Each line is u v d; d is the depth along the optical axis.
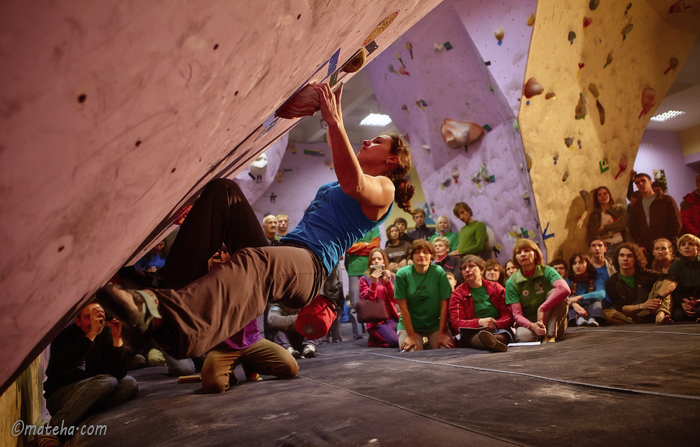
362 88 7.37
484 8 4.41
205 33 0.42
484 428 1.23
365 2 0.88
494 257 5.58
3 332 0.48
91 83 0.33
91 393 1.84
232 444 1.26
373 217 1.36
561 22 4.41
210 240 1.17
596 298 4.24
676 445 1.02
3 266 0.39
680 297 3.75
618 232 5.28
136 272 1.11
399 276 3.57
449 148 5.78
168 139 0.51
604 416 1.26
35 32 0.26
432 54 5.07
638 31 5.12
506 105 4.77
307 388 2.02
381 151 1.54
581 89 4.98
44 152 0.33
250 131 1.01
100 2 0.28
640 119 5.66
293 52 0.71
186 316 0.87
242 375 2.73
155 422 1.61
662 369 1.83
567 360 2.22
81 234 0.47
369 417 1.42
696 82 7.75
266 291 1.06
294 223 9.34
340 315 4.62
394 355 3.11
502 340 3.10
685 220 5.34
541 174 4.96
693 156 10.12
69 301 0.59
